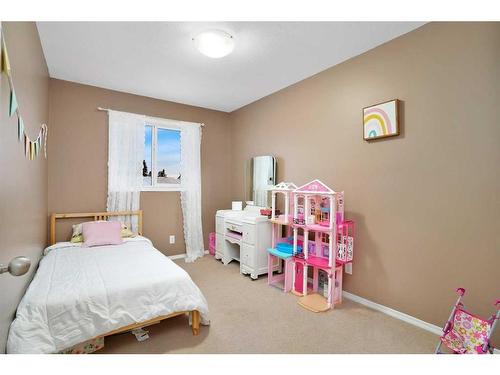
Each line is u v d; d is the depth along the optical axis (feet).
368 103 8.09
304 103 10.28
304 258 8.77
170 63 8.95
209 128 14.21
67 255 8.13
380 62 7.77
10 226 4.21
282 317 7.37
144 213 12.28
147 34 7.23
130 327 5.75
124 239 10.11
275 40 7.55
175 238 13.14
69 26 6.80
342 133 8.86
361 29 7.00
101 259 7.74
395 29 7.00
